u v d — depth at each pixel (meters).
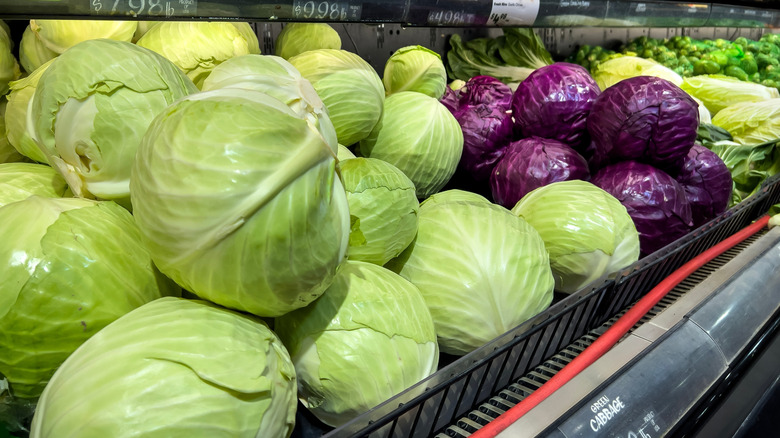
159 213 0.78
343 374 0.96
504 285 1.19
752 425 1.33
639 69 3.31
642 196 1.71
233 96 0.86
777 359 1.51
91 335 0.85
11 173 1.11
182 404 0.72
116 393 0.72
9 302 0.80
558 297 1.60
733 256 1.73
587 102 1.99
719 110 3.40
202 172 0.75
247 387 0.76
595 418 1.03
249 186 0.74
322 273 0.85
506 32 3.11
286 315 1.01
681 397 1.18
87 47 1.02
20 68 1.59
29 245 0.83
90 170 1.00
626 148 1.81
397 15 1.45
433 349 1.06
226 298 0.83
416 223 1.26
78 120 0.97
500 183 1.94
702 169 1.99
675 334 1.30
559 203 1.50
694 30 4.43
